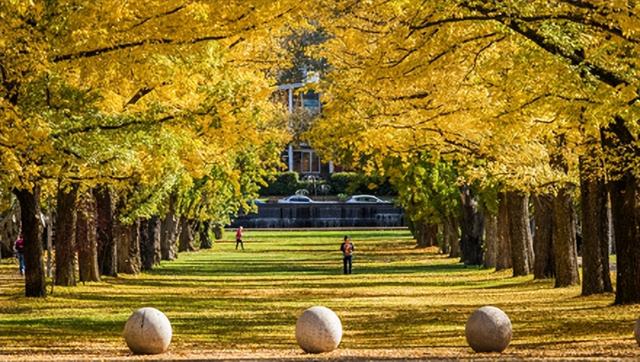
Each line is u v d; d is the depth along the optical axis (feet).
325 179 561.43
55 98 111.34
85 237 196.24
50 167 117.08
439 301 152.46
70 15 96.43
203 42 95.14
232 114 122.83
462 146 138.10
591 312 120.67
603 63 90.99
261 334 108.27
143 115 119.85
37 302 149.59
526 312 126.62
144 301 155.94
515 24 89.10
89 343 98.48
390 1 96.73
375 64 95.55
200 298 163.84
